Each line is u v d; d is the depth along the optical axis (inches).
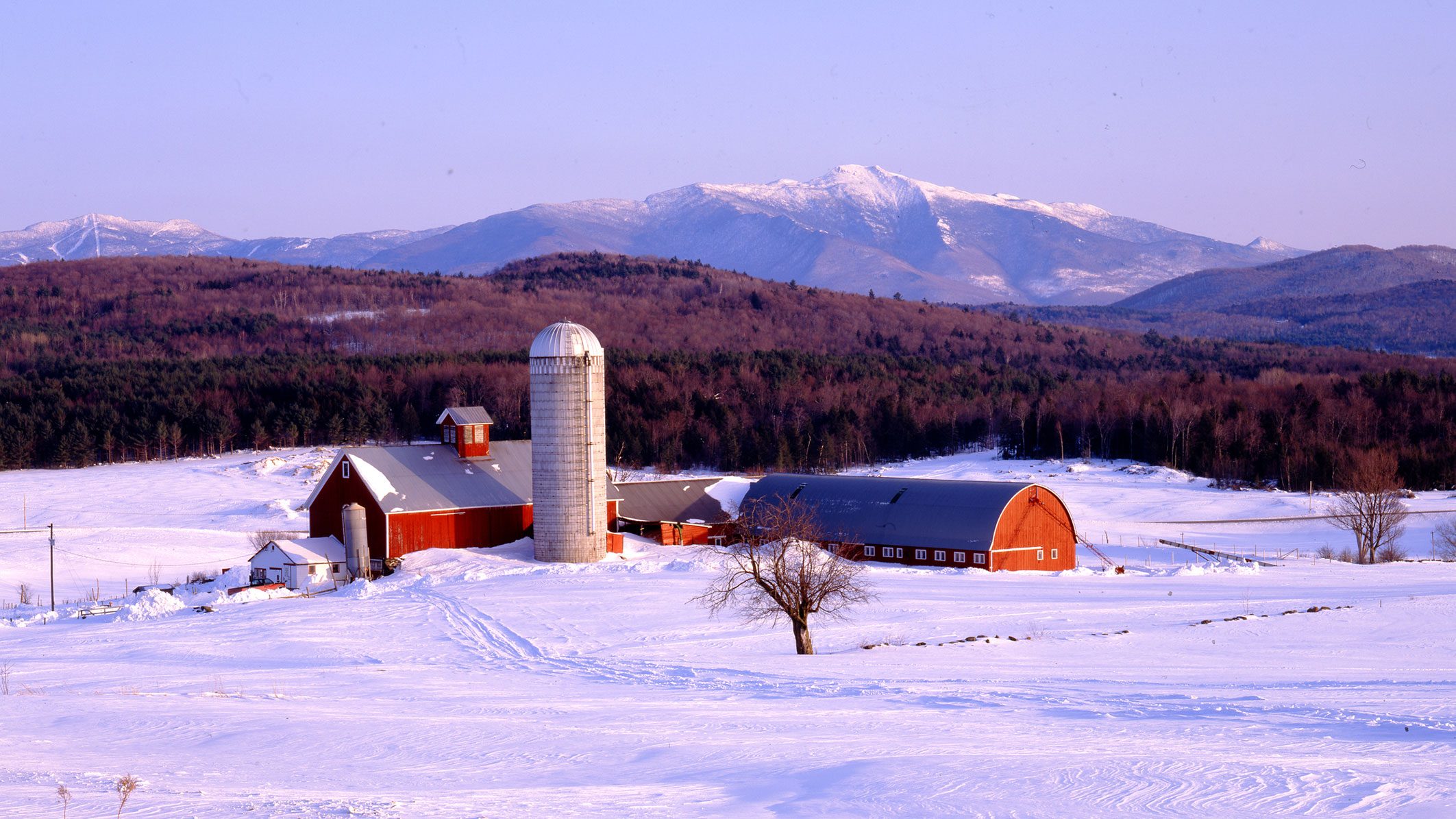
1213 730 1044.5
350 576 2928.2
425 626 2174.0
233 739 1057.5
